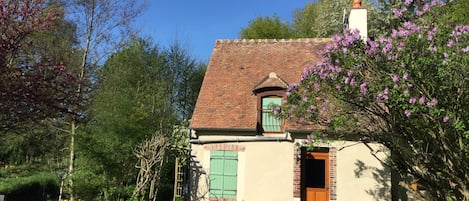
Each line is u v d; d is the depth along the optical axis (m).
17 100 7.77
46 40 13.84
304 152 14.50
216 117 14.88
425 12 9.05
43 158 23.92
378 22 21.89
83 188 14.77
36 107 8.23
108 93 16.97
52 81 8.38
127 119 15.49
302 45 17.97
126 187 14.72
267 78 15.41
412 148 9.46
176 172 14.71
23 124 8.72
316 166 14.54
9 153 23.25
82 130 15.44
